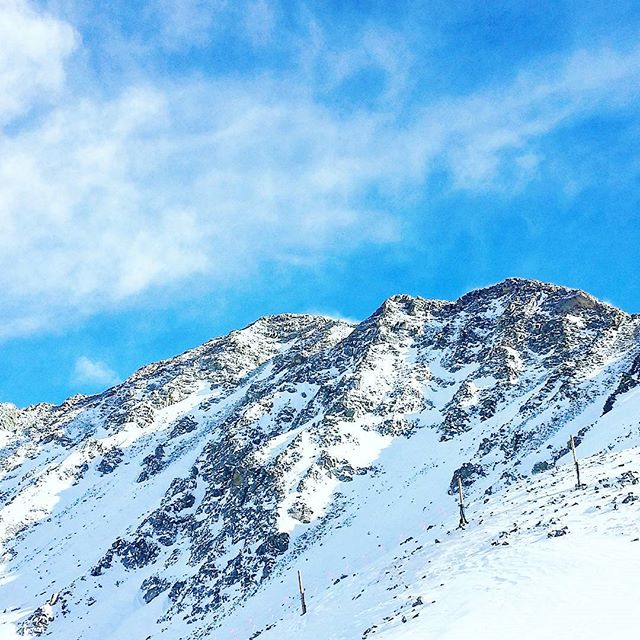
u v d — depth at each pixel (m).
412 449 111.38
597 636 21.03
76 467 170.50
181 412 192.62
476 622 24.80
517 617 24.16
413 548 56.59
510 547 36.16
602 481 44.72
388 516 89.62
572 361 110.44
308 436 117.25
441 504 85.12
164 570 109.69
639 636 20.45
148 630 93.69
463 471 89.88
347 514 96.81
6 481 184.38
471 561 37.06
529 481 63.22
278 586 83.88
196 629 86.12
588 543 31.06
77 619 107.19
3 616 113.31
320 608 52.09
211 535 110.31
